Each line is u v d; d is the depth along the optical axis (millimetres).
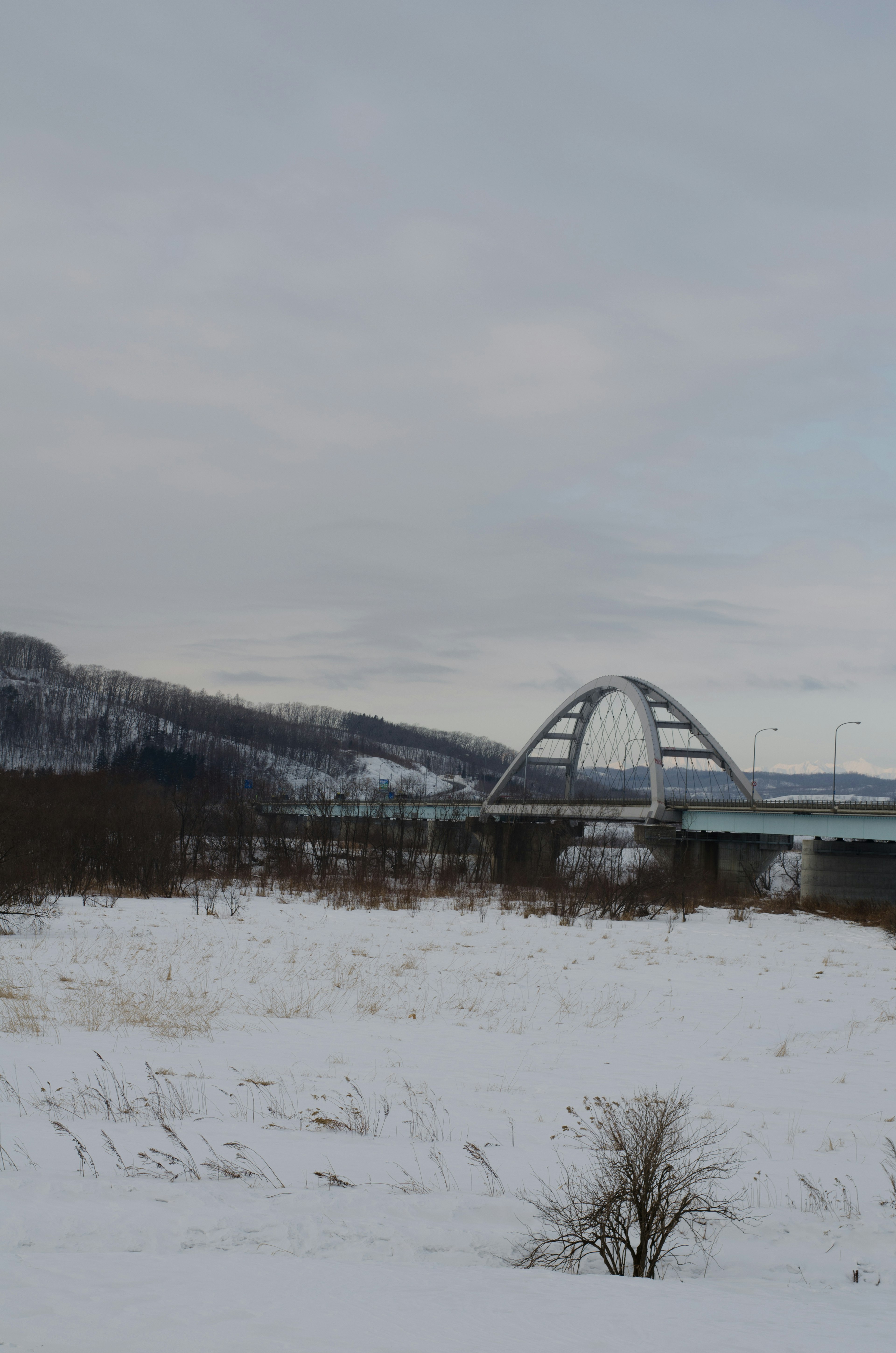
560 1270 6797
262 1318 5027
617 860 78062
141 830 57812
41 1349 4324
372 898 55812
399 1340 4832
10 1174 7590
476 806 106438
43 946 29328
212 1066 13562
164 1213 6848
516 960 32312
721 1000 25531
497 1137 10508
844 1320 5816
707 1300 6113
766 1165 10188
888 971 35375
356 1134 10250
